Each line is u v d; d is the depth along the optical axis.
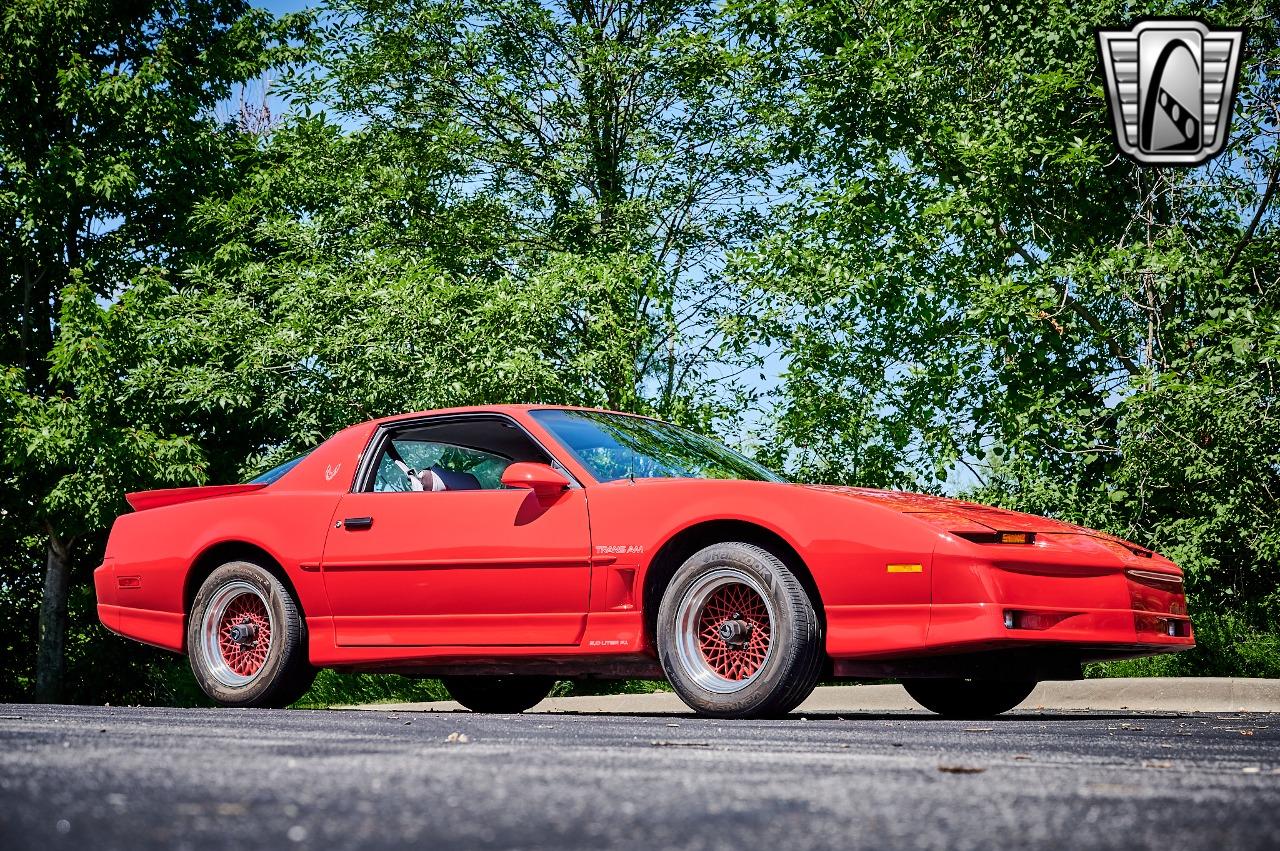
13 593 18.27
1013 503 9.87
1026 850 1.30
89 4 16.77
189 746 2.49
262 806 1.57
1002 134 10.45
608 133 17.53
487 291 13.60
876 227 11.73
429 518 5.26
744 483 4.68
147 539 6.10
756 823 1.46
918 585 4.32
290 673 5.62
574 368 13.17
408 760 2.18
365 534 5.40
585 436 5.33
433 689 14.13
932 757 2.46
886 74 10.95
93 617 17.92
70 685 18.05
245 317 14.00
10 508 16.39
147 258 17.42
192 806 1.56
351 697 13.79
